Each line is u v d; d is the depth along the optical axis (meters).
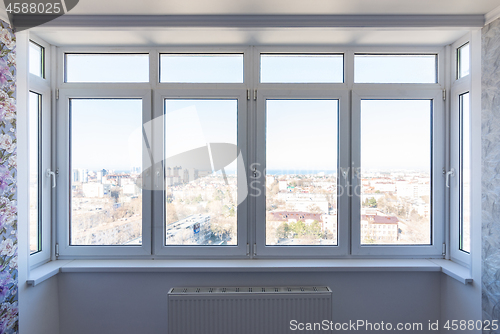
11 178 1.65
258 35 1.96
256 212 2.12
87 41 2.05
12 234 1.66
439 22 1.78
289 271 1.99
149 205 2.12
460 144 2.05
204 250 2.13
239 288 1.97
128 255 2.12
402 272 2.02
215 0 1.62
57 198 2.11
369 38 2.01
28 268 1.77
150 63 2.13
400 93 2.11
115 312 2.00
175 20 1.81
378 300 2.02
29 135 1.85
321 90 2.12
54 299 1.97
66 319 2.00
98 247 2.12
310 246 2.13
